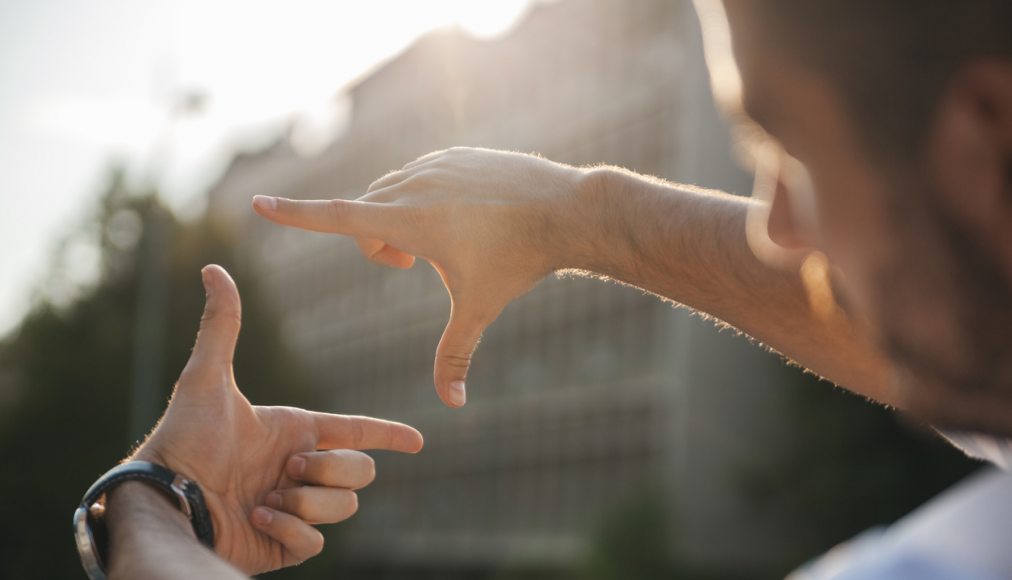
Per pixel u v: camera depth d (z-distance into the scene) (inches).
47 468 896.3
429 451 1363.2
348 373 1558.8
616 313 1101.7
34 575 860.6
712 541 962.7
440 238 38.5
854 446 862.5
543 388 1181.7
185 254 982.4
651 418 1038.4
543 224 38.8
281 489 37.9
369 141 1540.4
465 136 1359.5
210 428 36.3
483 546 1234.0
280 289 1755.7
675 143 1060.5
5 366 934.4
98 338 949.2
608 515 940.6
